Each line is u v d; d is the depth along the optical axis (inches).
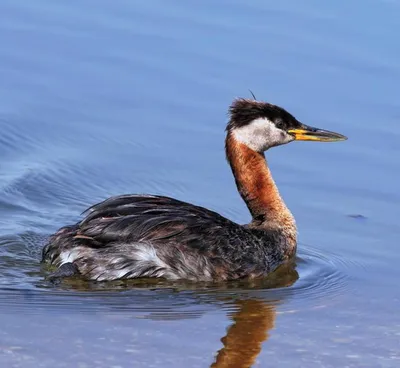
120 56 873.5
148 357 486.9
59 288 567.8
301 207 692.7
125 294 565.3
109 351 490.6
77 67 858.8
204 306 554.3
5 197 704.4
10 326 513.7
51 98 821.2
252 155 657.6
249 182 656.4
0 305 539.2
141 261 584.7
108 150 765.3
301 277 609.0
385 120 792.3
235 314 543.8
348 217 679.1
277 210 646.5
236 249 606.9
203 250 597.3
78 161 751.7
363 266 620.4
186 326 524.7
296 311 552.7
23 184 722.8
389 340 516.7
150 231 592.4
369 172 733.9
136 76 847.1
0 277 580.4
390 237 653.9
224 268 599.5
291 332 524.1
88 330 513.3
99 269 580.7
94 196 714.8
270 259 620.4
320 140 660.7
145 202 613.0
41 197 709.9
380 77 845.2
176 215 604.4
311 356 497.4
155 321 528.4
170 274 589.0
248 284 595.5
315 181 724.7
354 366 487.2
